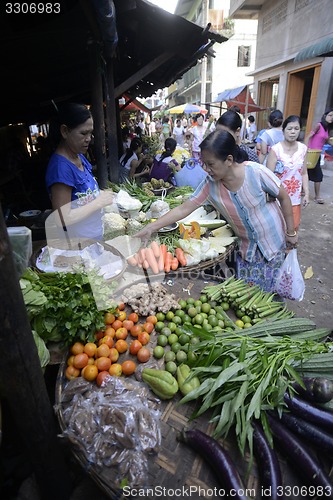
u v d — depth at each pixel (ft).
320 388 3.87
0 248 3.07
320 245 15.42
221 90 71.67
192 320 6.10
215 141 5.85
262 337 5.32
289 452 3.74
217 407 4.28
